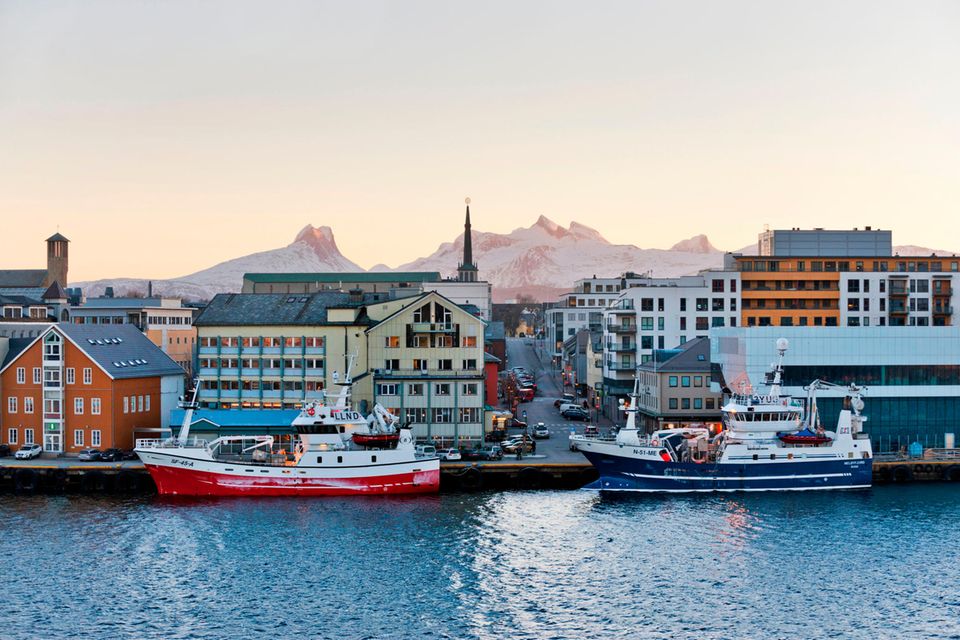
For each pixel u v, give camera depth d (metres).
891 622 75.69
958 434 130.00
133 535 96.50
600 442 116.56
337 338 138.50
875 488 117.81
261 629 73.94
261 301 146.25
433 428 131.25
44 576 84.69
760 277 177.12
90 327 135.00
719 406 142.38
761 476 115.56
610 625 74.94
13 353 137.75
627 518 103.38
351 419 115.50
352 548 92.38
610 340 173.50
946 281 181.12
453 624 74.88
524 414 163.12
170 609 77.56
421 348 131.75
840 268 182.88
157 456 113.12
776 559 89.62
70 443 128.50
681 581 84.00
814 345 129.75
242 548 92.38
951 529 99.12
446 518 102.81
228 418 131.38
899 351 129.88
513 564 88.06
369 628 74.19
